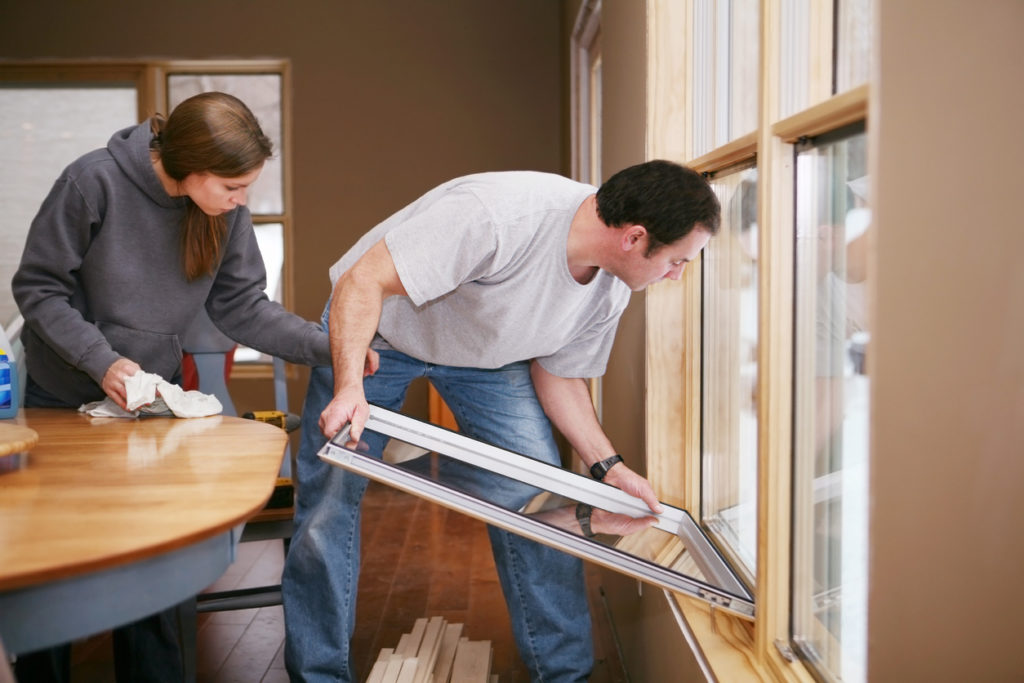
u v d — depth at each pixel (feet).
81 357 6.07
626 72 8.14
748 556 5.77
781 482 4.25
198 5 17.31
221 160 5.81
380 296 5.58
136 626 6.93
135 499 4.01
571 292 5.92
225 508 3.87
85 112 17.56
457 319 6.35
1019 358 2.90
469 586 10.70
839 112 3.36
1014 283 2.90
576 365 6.77
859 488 3.87
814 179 3.99
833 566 4.21
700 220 5.23
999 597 2.97
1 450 4.37
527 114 17.51
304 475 7.11
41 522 3.65
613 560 4.72
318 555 6.79
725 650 4.94
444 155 17.56
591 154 14.40
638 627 7.48
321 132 17.51
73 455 4.95
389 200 17.58
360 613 9.78
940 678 2.98
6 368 6.02
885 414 2.90
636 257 5.50
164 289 6.62
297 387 17.69
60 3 17.21
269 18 17.35
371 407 6.01
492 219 5.57
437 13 17.43
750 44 5.40
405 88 17.48
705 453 6.75
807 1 3.91
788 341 4.13
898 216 2.84
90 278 6.46
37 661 6.36
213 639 9.15
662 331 6.81
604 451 6.66
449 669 7.39
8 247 17.61
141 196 6.31
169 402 6.14
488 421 6.96
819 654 4.31
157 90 17.52
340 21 17.42
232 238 6.98
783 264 4.09
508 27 17.43
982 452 2.92
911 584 2.99
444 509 14.61
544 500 5.25
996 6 2.81
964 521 2.95
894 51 2.81
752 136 4.62
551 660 6.84
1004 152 2.83
